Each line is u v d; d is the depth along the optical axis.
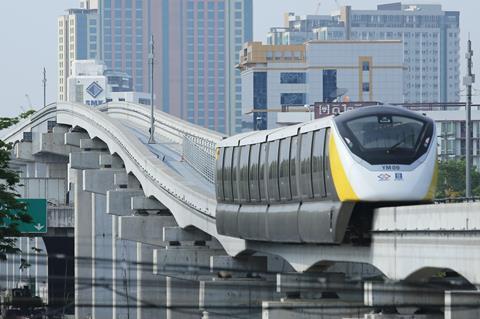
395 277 117.75
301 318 143.75
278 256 168.50
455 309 103.69
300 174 134.50
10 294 177.12
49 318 126.62
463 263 104.12
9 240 143.38
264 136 148.25
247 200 154.50
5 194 144.25
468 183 162.00
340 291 141.50
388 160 122.19
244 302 177.00
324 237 127.44
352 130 123.62
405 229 114.75
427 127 123.88
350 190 122.38
